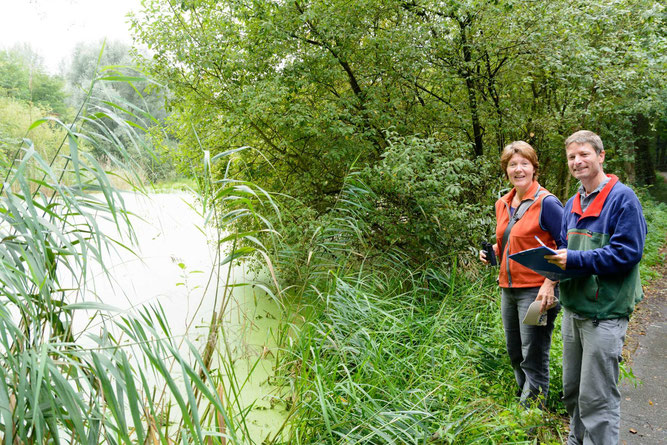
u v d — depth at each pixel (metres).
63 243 1.78
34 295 1.69
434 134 5.68
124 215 1.84
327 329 3.52
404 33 5.62
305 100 6.05
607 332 2.23
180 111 5.95
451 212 5.00
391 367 3.17
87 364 1.50
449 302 4.44
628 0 6.10
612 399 2.26
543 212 2.82
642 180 15.35
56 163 1.98
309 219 4.99
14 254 1.69
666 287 6.30
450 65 5.96
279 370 3.48
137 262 7.22
